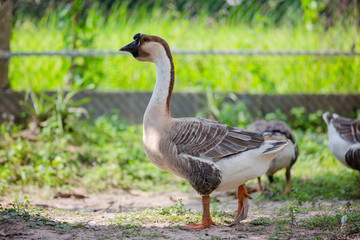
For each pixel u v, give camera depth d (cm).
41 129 1123
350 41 1388
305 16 1412
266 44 1426
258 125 830
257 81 1404
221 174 573
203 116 1245
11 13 1199
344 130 809
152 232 558
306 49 1415
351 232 543
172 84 625
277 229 575
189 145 579
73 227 566
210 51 1227
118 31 1356
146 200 829
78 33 1254
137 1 1362
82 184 895
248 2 1413
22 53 1149
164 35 1396
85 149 1054
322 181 866
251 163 578
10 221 562
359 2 1384
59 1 1313
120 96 1252
